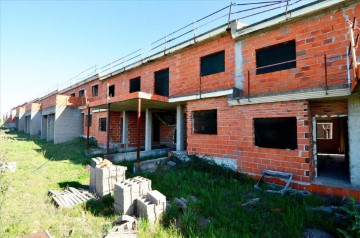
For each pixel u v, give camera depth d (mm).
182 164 9562
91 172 7047
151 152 12914
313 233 4094
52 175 8531
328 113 6988
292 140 7121
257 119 8055
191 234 4066
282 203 5461
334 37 6438
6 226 4223
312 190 6367
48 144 18422
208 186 6977
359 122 6039
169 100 10930
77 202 5852
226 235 3945
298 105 6828
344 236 3869
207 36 9594
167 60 11945
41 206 5500
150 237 4074
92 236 4066
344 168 8594
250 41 8367
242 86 8500
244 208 5238
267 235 4012
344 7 6312
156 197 4918
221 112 9008
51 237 3906
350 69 6047
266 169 7461
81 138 19750
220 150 8953
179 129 11633
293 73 7191
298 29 7152
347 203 5062
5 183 6738
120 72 15398
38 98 33219
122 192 5094
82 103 20984
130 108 14047
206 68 10094
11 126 39156
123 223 4504
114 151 14688
